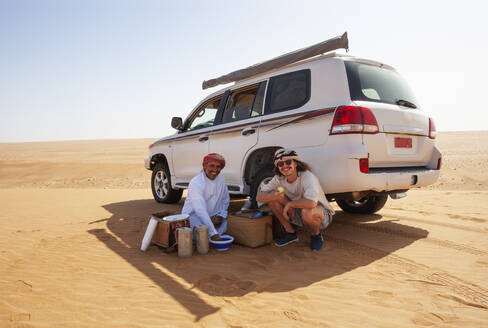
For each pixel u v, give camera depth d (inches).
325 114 132.7
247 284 100.5
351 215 199.5
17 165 798.5
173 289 96.7
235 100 189.2
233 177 176.7
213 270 112.0
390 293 92.8
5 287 98.6
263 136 158.7
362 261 119.5
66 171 723.4
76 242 147.3
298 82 151.5
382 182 130.0
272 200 136.2
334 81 136.6
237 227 140.6
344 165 125.3
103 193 352.5
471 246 133.1
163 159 255.9
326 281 102.0
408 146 146.2
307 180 129.2
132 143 2479.1
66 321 78.4
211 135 192.9
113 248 138.1
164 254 130.0
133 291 95.3
